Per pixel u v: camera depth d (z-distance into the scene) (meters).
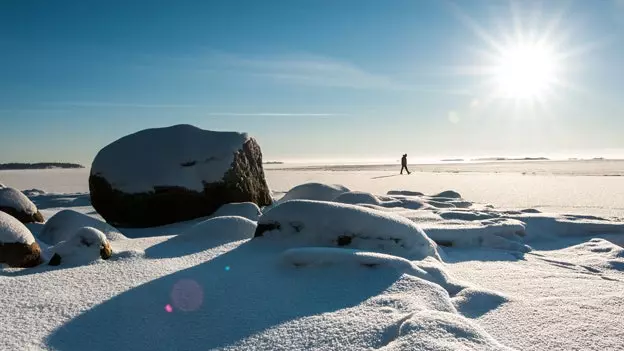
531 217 7.81
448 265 5.25
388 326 2.91
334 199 9.59
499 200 12.99
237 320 3.20
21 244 4.61
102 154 8.87
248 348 2.81
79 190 20.69
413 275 3.96
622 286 4.31
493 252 6.08
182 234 5.55
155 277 4.00
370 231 4.86
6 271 4.32
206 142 8.97
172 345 2.91
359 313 3.16
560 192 15.04
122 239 6.12
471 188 17.25
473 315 3.50
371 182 21.53
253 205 8.57
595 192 14.78
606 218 8.70
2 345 2.71
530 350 2.90
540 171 32.16
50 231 6.31
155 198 8.37
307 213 5.01
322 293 3.61
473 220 7.95
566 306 3.65
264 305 3.42
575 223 7.45
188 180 8.50
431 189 17.20
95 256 4.54
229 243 5.20
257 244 4.96
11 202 7.57
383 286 3.66
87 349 2.84
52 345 2.81
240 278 3.96
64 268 4.35
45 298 3.45
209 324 3.17
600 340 3.01
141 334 3.04
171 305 3.44
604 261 5.32
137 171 8.52
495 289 4.23
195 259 4.62
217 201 8.68
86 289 3.69
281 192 15.04
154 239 6.09
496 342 2.69
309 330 2.96
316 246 4.85
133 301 3.46
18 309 3.24
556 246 6.65
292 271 4.08
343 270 3.97
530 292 4.12
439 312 2.99
